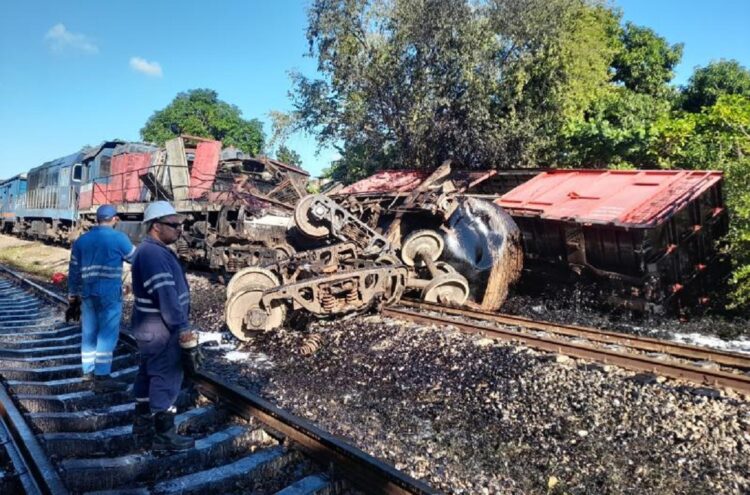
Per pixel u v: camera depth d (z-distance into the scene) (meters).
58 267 19.27
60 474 4.09
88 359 6.19
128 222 18.48
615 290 9.92
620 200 10.09
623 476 4.11
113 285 6.13
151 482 4.15
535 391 5.50
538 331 8.21
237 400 5.41
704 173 9.74
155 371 4.39
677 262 9.60
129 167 19.33
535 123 16.88
